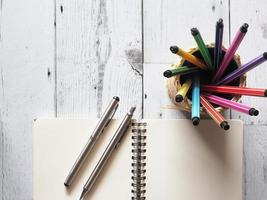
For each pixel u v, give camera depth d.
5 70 0.62
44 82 0.62
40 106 0.62
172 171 0.61
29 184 0.61
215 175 0.61
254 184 0.63
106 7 0.63
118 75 0.63
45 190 0.60
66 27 0.62
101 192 0.60
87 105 0.62
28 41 0.62
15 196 0.61
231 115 0.63
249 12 0.64
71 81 0.62
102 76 0.63
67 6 0.62
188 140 0.61
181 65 0.55
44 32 0.62
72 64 0.62
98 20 0.63
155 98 0.63
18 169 0.61
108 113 0.59
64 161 0.61
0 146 0.61
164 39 0.63
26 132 0.62
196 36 0.49
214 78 0.54
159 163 0.61
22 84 0.62
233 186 0.61
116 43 0.63
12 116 0.62
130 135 0.61
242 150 0.62
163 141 0.61
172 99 0.60
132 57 0.63
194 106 0.51
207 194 0.61
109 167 0.61
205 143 0.61
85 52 0.62
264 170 0.63
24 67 0.62
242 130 0.62
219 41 0.50
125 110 0.62
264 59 0.49
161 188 0.61
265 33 0.64
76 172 0.60
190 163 0.61
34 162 0.60
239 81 0.55
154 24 0.63
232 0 0.64
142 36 0.63
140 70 0.63
